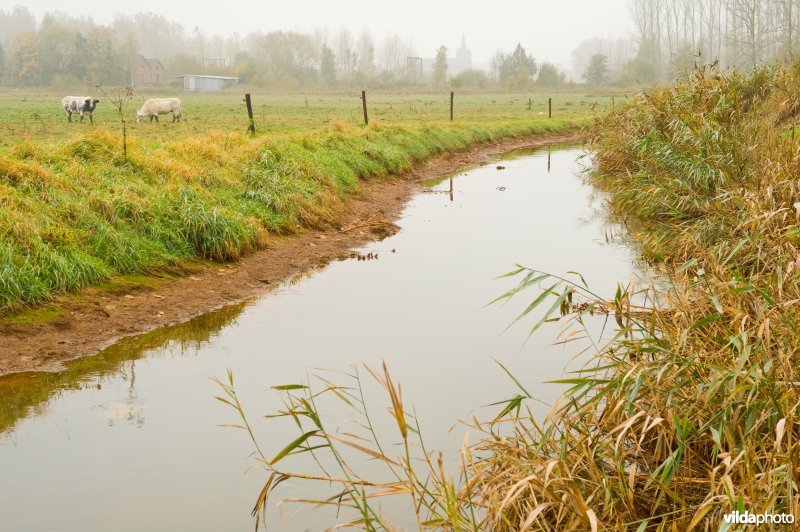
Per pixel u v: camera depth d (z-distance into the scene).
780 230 6.93
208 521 4.41
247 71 114.75
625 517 3.86
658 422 3.93
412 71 127.44
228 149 14.64
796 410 3.97
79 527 4.31
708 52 109.88
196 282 9.55
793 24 75.19
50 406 6.00
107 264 9.08
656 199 12.48
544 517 3.83
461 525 3.91
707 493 3.95
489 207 15.64
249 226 11.19
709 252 6.69
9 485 4.78
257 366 6.91
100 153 11.72
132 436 5.49
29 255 8.24
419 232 13.20
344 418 5.80
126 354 7.21
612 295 8.77
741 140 11.55
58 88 100.25
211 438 5.49
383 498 4.70
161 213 10.44
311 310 8.70
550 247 11.73
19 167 9.77
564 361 6.91
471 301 8.97
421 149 22.20
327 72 120.00
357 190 16.06
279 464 5.12
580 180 19.64
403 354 7.17
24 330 7.39
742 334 4.14
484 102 65.25
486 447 4.68
